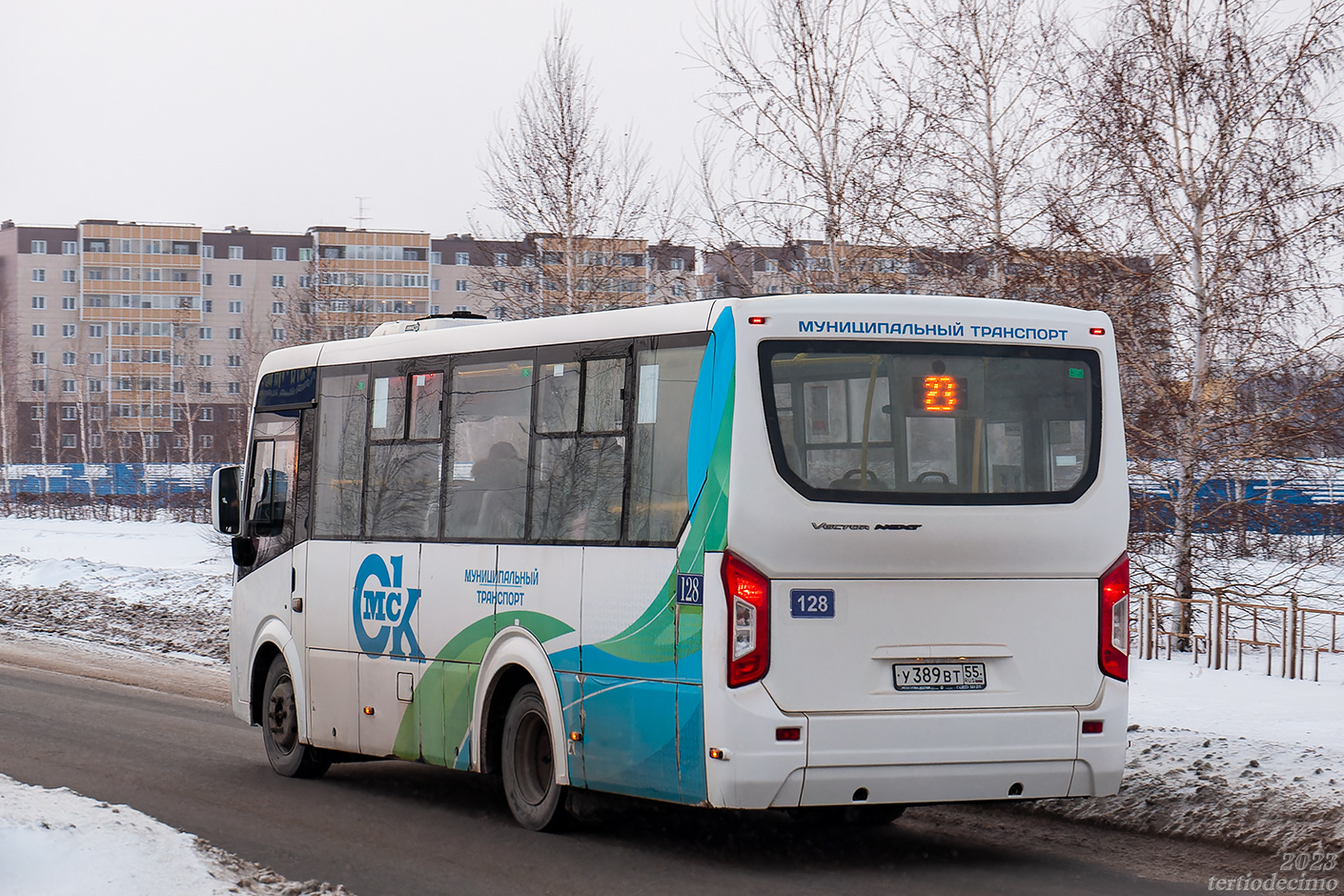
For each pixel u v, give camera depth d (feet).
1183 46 61.77
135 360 326.44
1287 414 59.47
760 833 29.58
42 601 87.92
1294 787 29.53
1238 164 60.49
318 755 37.37
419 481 33.37
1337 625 65.77
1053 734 26.11
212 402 348.79
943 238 64.59
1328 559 61.05
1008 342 26.84
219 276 370.32
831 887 24.59
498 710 30.94
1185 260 61.00
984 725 25.71
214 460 275.80
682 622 25.84
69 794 28.73
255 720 39.09
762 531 25.03
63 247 368.27
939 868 26.11
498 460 31.09
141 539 152.46
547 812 29.22
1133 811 30.09
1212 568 62.13
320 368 37.50
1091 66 63.77
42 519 201.77
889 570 25.58
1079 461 26.99
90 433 341.00
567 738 28.45
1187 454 60.75
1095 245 61.11
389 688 33.76
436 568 32.40
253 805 33.06
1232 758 32.48
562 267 89.20
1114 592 26.91
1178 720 41.39
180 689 54.54
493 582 30.66
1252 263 59.57
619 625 27.32
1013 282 61.67
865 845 28.30
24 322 366.84
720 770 24.91
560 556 28.89
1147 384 61.41
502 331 31.45
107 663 62.18
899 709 25.46
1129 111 61.72
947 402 26.30
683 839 28.96
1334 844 26.35
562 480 29.19
